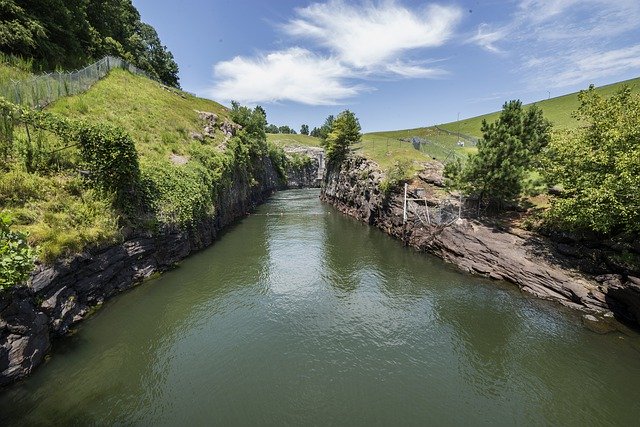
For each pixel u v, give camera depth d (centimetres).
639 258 2180
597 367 1770
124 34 6950
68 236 1900
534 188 2989
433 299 2577
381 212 5012
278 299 2562
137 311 2245
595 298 2261
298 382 1659
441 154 6184
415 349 1947
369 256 3688
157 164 3256
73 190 2228
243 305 2445
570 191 2473
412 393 1599
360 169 6134
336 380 1680
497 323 2214
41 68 3591
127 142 2484
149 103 4844
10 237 1059
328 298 2597
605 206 2134
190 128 5053
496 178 3020
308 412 1473
